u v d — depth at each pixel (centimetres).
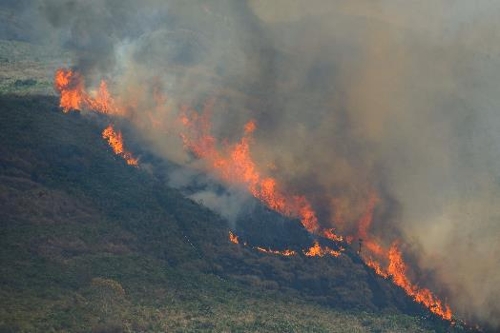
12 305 13550
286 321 15225
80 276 15225
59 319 13475
